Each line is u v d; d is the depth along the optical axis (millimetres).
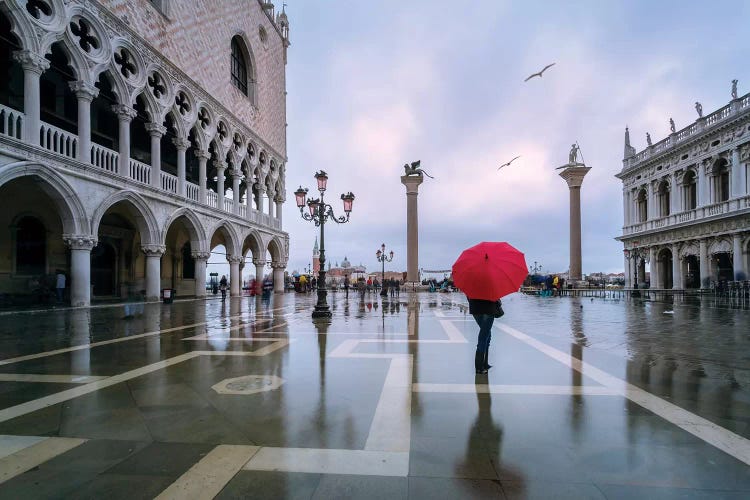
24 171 13695
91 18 16391
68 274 20719
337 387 5285
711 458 3281
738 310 16859
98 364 6672
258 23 33062
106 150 17375
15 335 9805
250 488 2836
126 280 25188
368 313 16125
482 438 3670
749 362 6801
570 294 35062
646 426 3947
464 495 2740
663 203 37312
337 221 15336
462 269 5992
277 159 36938
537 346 8281
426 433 3783
